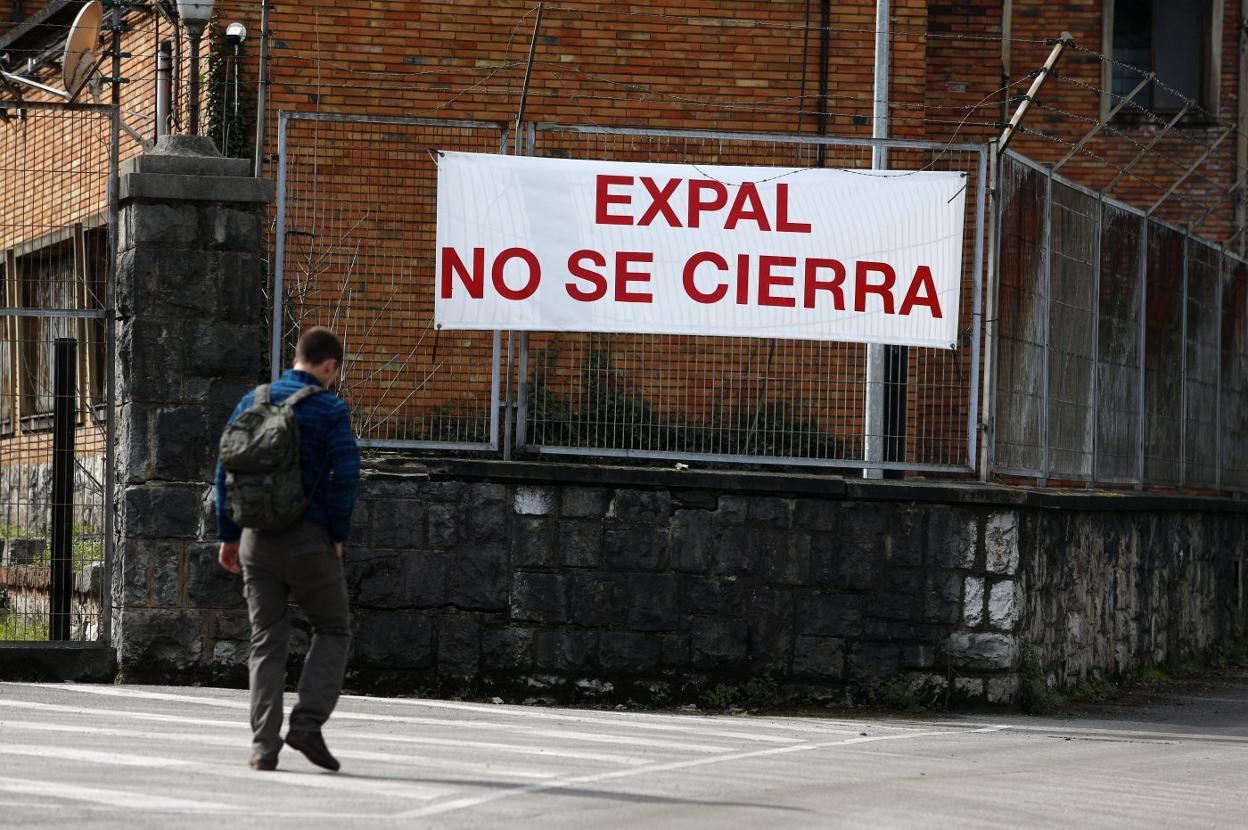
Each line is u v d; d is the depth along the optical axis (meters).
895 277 18.00
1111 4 31.34
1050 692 18.62
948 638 17.64
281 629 10.69
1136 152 31.53
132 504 16.14
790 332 17.81
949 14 29.67
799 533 17.42
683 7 25.34
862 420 17.91
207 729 12.79
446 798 9.80
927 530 17.62
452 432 17.30
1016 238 19.02
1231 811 11.53
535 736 13.67
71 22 25.36
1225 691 21.98
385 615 16.80
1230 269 26.97
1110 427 21.92
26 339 17.41
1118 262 22.25
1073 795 11.79
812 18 25.56
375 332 17.28
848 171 17.98
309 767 10.92
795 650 17.39
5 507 17.33
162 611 16.14
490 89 24.81
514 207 17.53
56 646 16.11
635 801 10.12
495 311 17.44
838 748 14.01
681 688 17.19
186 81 23.58
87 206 17.56
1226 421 26.81
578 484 17.08
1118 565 21.44
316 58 24.30
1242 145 31.89
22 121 17.72
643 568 17.14
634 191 17.70
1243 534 27.38
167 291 16.28
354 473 10.62
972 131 29.62
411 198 17.48
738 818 9.66
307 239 17.25
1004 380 18.59
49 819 8.62
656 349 17.66
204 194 16.30
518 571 16.97
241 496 10.37
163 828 8.43
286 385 10.73
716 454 17.62
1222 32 32.03
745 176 17.86
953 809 10.63
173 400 16.23
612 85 25.16
